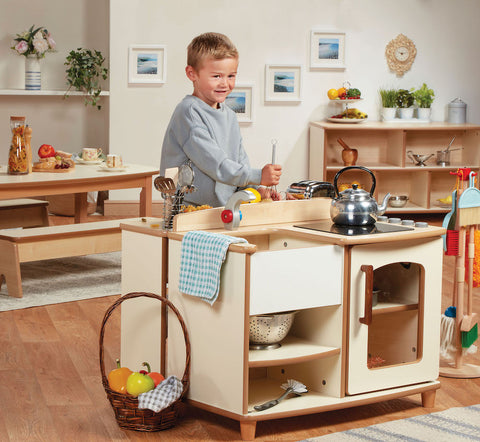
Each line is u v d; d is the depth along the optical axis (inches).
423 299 109.1
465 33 284.5
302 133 279.6
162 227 107.7
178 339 104.9
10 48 274.5
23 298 166.1
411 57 282.0
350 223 108.8
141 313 109.8
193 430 101.8
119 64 266.8
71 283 180.2
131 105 269.3
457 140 280.4
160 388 99.5
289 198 119.6
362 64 280.2
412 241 107.0
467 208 120.8
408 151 277.7
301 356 99.7
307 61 276.5
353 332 103.4
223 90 116.3
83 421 103.9
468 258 124.0
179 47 268.7
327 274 101.2
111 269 195.8
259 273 95.6
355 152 264.4
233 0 269.6
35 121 279.1
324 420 106.3
